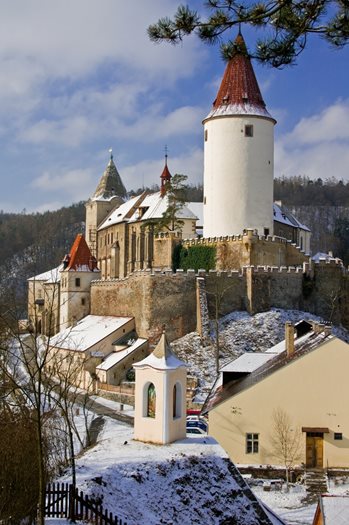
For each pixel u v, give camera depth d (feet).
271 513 106.32
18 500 80.64
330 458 149.79
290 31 61.46
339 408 150.61
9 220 624.18
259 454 150.92
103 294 321.93
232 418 152.05
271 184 307.78
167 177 418.51
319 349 151.84
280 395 151.64
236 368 179.93
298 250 300.20
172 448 107.65
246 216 300.40
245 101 304.09
